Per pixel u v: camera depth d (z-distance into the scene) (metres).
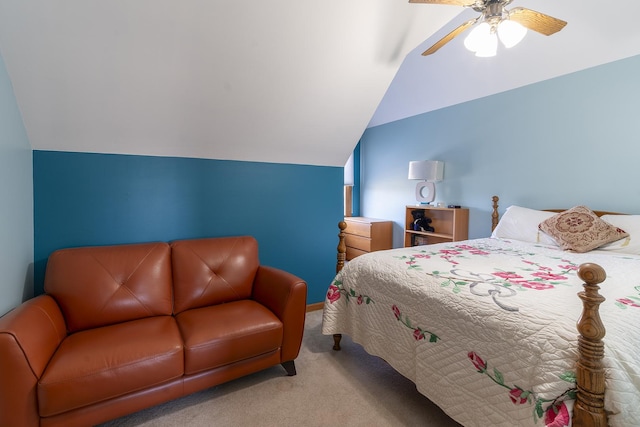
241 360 1.70
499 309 1.24
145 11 1.50
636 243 2.22
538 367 1.04
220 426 1.48
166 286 1.94
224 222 2.50
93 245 2.03
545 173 3.10
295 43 1.88
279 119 2.35
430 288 1.55
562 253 2.23
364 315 1.95
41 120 1.76
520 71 3.07
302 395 1.72
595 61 2.68
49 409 1.21
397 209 4.86
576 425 0.91
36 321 1.33
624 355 0.92
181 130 2.13
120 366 1.34
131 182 2.13
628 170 2.58
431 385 1.47
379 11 1.82
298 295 1.86
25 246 1.73
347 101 2.43
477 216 3.72
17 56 1.50
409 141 4.59
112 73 1.70
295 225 2.85
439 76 3.61
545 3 2.37
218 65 1.85
